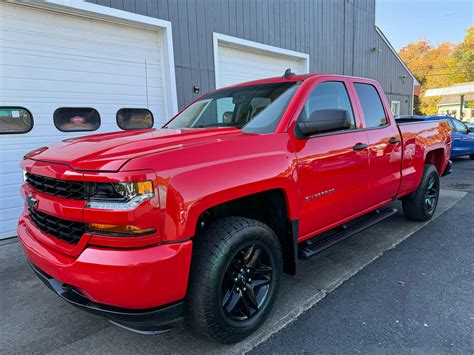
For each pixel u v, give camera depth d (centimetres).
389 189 367
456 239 402
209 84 720
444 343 218
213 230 208
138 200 168
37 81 498
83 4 512
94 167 174
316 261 354
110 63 576
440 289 288
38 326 257
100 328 253
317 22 1023
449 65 5119
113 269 167
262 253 234
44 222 212
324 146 272
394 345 218
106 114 578
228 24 748
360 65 1280
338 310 261
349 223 344
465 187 708
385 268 332
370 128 337
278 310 264
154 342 232
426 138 436
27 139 495
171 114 653
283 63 942
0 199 475
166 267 175
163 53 640
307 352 215
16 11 472
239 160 210
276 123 253
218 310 202
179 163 184
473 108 4647
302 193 254
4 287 322
